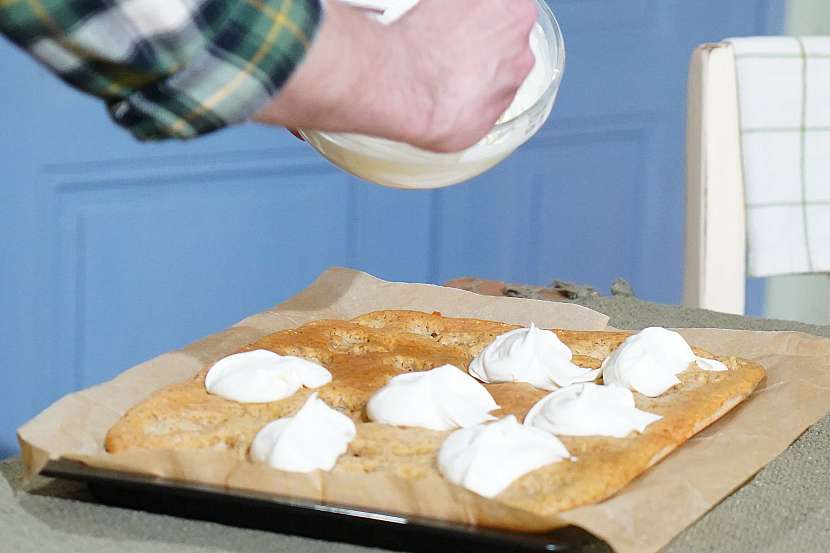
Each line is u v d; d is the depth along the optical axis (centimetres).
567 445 142
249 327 173
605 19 330
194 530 136
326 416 142
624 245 352
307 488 134
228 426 146
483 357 160
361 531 134
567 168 339
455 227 331
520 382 157
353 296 182
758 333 169
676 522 133
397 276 329
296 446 138
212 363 158
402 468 138
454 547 132
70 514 138
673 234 357
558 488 134
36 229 281
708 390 153
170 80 119
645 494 135
